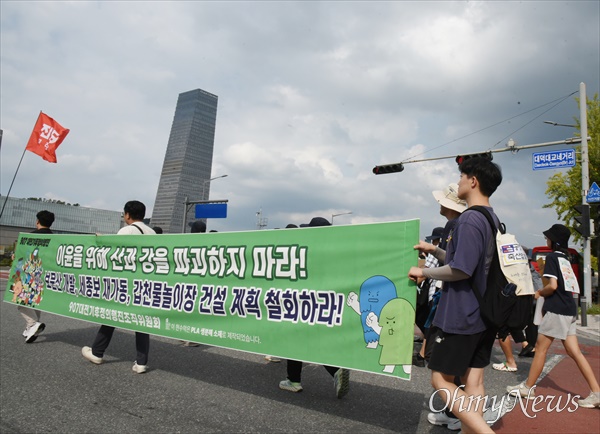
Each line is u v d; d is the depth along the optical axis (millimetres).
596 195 12891
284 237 3654
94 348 4980
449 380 2471
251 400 3973
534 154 13883
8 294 6297
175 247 4398
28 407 3625
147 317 4527
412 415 3703
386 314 3059
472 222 2404
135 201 5176
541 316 4234
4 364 4883
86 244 5316
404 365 2930
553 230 4324
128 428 3275
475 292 2359
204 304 4086
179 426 3336
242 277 3865
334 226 3410
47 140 10945
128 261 4801
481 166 2629
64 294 5500
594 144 21219
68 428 3242
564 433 3385
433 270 2541
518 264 2365
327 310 3344
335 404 3938
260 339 3662
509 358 5609
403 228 3084
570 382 5059
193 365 5160
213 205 26500
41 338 6375
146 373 4742
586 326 11281
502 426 3545
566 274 4137
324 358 3297
